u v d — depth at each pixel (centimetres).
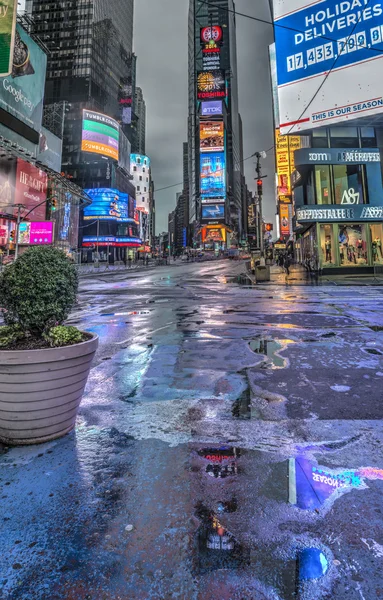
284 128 2430
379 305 1220
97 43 8831
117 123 8175
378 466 253
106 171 7969
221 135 17562
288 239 6581
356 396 388
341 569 165
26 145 3238
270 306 1224
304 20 2328
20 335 306
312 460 261
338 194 2600
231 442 290
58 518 200
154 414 348
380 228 2567
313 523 195
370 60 2144
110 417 341
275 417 338
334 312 1067
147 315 1049
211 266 6562
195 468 251
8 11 758
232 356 570
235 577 160
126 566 167
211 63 18575
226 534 187
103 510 206
